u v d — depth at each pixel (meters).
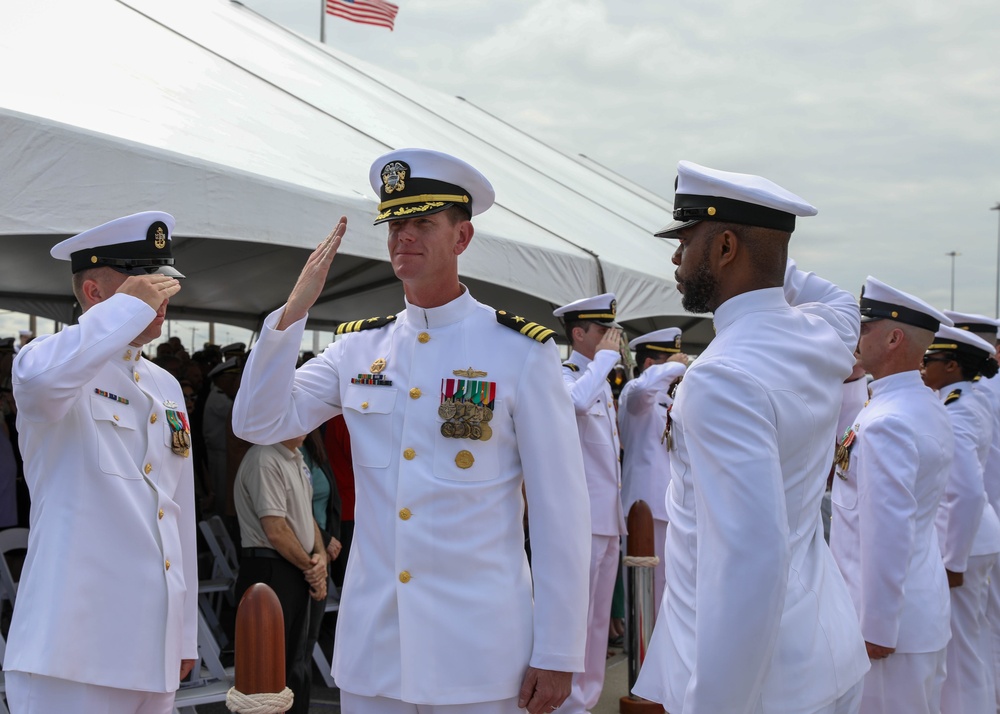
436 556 2.22
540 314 9.92
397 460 2.30
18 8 5.70
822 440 1.96
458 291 2.43
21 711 2.41
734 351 1.91
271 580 4.20
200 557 6.74
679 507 2.08
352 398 2.39
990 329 5.44
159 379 2.92
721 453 1.79
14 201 3.38
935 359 4.16
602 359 5.06
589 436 5.00
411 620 2.19
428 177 2.33
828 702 1.90
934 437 3.01
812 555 2.01
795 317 2.03
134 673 2.53
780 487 1.78
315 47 11.40
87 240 2.81
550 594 2.26
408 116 8.98
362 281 8.88
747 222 2.00
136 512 2.62
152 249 2.85
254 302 10.79
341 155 5.36
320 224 4.36
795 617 1.90
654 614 4.85
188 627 2.84
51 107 3.83
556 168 12.15
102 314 2.51
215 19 9.09
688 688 1.80
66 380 2.41
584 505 2.34
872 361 3.22
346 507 5.54
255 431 2.35
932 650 2.99
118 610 2.53
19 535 4.80
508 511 2.31
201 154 4.04
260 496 4.15
